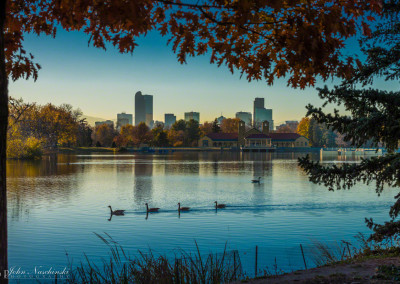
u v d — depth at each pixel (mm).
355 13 5441
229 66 6543
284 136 158250
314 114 10195
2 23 4766
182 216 23453
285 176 48812
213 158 96562
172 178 46219
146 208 25734
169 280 7324
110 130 185125
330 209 25297
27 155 79812
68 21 5820
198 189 36250
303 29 5180
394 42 10703
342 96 9922
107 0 4801
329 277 7090
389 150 10195
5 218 4695
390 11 10266
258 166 67188
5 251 4672
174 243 17047
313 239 17219
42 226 20344
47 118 108500
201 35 6246
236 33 6293
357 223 20891
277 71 6473
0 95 4648
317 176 10141
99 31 5691
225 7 5426
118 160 84812
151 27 6031
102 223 21328
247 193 33375
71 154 117312
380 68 10633
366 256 10023
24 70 6602
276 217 22891
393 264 7867
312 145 177125
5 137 4699
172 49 6281
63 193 32844
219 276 7977
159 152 139500
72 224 20953
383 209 25078
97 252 15492
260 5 5055
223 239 17781
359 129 9633
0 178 4637
